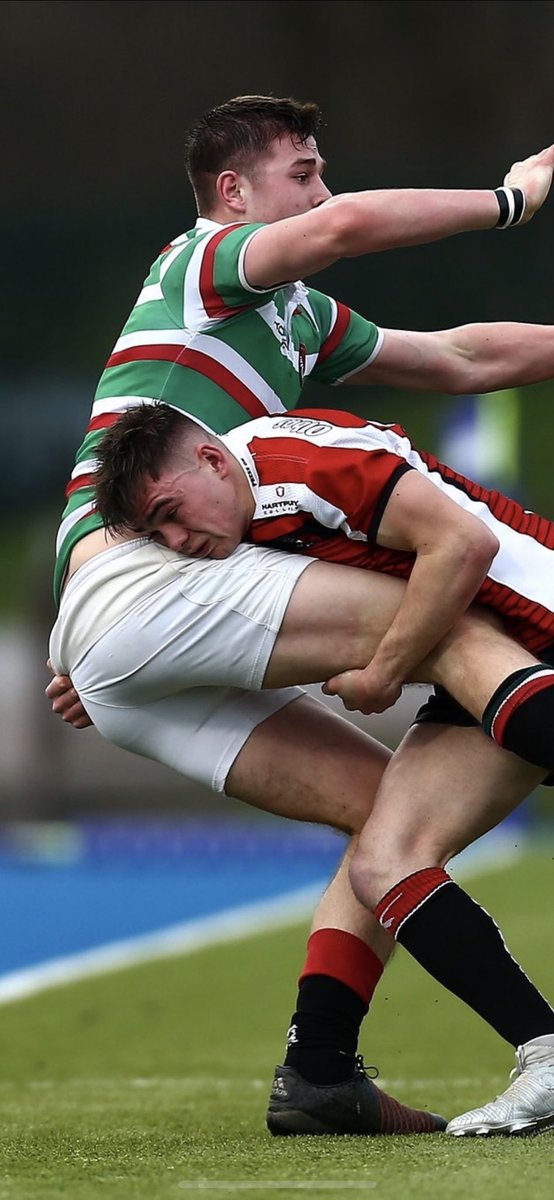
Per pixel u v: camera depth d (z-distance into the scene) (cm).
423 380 1156
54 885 2914
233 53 6800
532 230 6594
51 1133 1038
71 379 7044
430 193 951
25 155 7169
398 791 938
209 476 930
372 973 991
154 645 951
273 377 1030
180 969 2186
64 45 6806
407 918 918
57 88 6969
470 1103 1196
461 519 895
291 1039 991
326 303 1120
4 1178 791
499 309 6612
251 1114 1170
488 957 907
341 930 988
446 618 900
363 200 937
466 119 6744
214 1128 1061
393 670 916
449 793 932
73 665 1001
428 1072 1509
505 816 952
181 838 3381
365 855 932
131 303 7269
